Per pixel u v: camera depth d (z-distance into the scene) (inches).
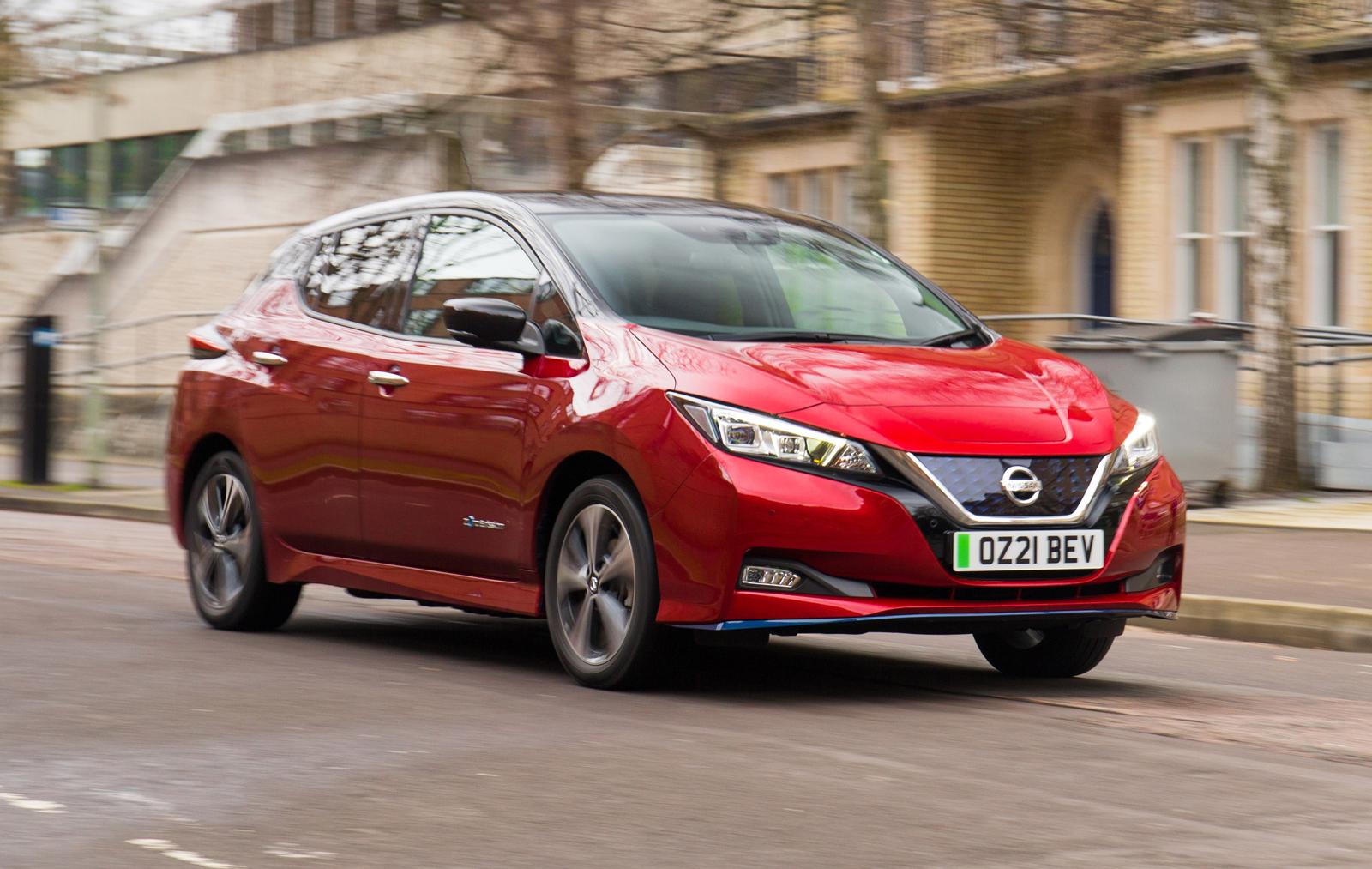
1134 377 695.1
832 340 310.7
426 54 919.0
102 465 1125.7
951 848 191.6
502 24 814.5
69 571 521.7
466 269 338.6
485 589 321.4
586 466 305.0
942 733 261.0
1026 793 219.3
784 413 279.1
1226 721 277.3
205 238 1318.9
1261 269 762.8
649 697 294.2
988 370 300.5
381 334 350.6
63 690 296.0
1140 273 1077.8
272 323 379.9
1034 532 281.0
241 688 299.7
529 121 899.4
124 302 1398.9
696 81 922.7
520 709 280.4
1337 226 977.5
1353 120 965.8
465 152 937.5
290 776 227.6
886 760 239.3
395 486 337.7
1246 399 801.6
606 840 195.0
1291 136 759.7
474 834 197.6
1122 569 290.0
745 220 345.4
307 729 261.0
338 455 351.6
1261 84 758.5
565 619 304.5
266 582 375.6
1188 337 717.3
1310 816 208.1
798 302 321.7
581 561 302.8
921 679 322.7
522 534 311.3
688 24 817.5
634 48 822.5
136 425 1200.2
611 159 1055.0
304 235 392.2
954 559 276.2
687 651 294.4
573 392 302.2
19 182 1635.1
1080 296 1229.1
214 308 1310.3
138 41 1171.3
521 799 215.0
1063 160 1216.8
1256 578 460.8
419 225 356.5
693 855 188.5
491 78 871.1
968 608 279.0
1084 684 321.4
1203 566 486.3
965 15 797.2
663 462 283.7
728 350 292.5
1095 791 220.7
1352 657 380.8
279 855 189.0
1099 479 287.6
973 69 1019.3
